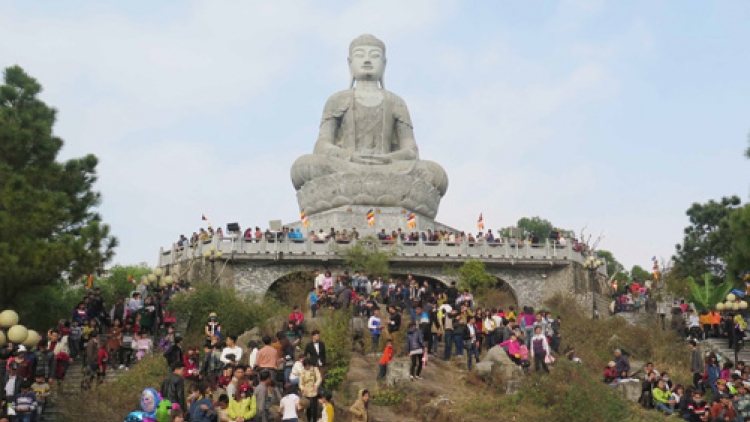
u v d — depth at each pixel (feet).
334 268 152.05
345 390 97.45
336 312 112.98
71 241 102.22
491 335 111.55
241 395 74.23
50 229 104.47
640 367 116.37
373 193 177.17
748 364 118.32
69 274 104.83
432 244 155.33
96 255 104.01
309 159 183.42
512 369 99.19
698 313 153.58
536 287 157.28
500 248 156.87
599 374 114.11
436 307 123.34
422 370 103.71
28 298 106.93
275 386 84.48
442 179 187.01
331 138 195.21
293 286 147.13
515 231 166.30
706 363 107.24
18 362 82.07
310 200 180.45
